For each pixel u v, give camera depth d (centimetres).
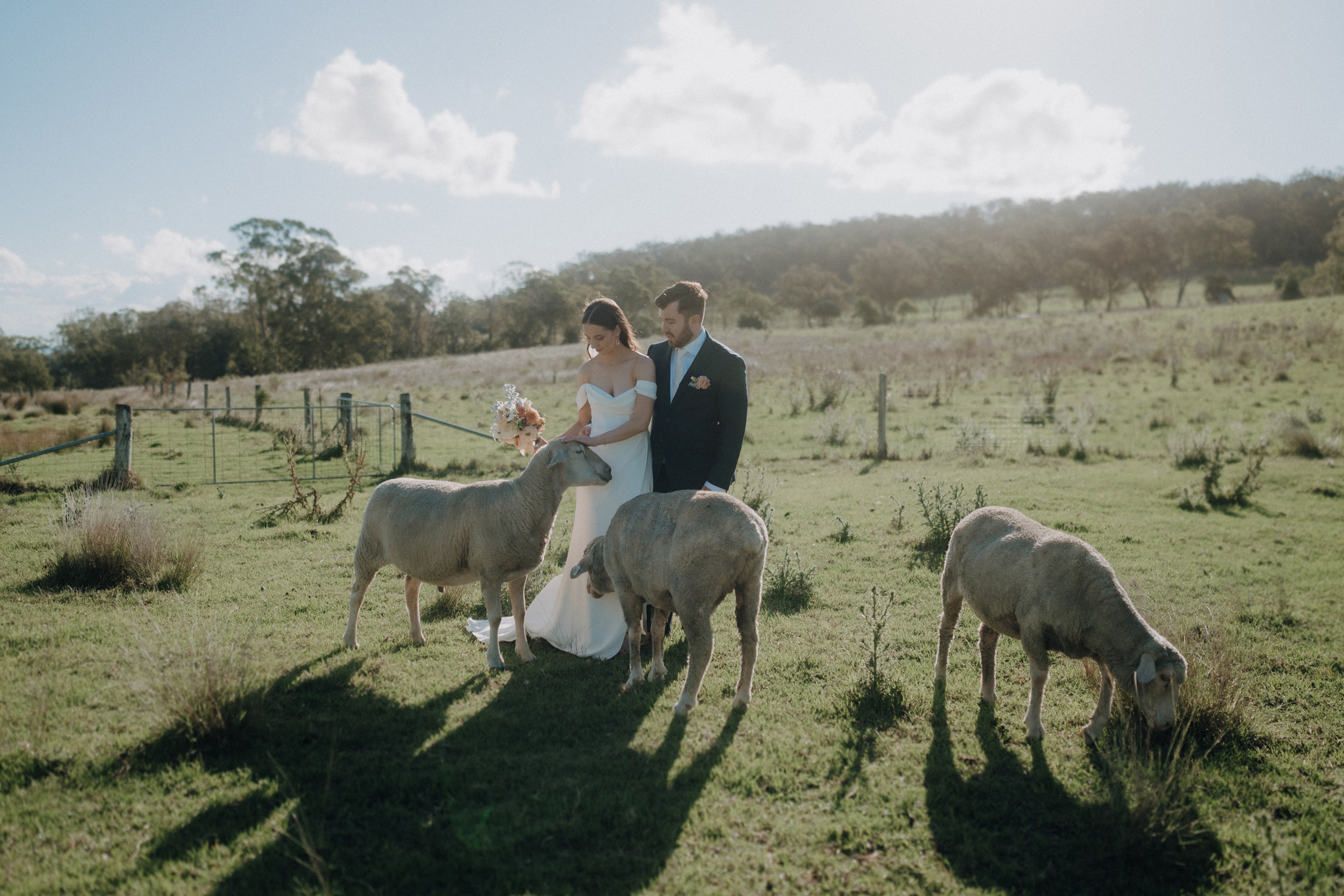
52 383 6919
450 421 1928
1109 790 331
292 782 338
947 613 454
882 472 1184
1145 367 2516
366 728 390
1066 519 861
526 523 454
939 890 281
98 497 707
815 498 1009
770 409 1977
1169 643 351
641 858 293
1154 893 284
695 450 485
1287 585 652
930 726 410
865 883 284
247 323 7681
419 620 530
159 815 309
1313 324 2941
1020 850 308
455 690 440
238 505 984
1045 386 1986
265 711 400
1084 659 387
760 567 405
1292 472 1109
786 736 392
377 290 8650
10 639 495
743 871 288
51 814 305
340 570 697
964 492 998
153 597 604
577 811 323
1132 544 775
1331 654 509
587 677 465
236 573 684
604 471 454
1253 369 2281
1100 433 1481
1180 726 391
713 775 353
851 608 609
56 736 367
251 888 269
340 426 1465
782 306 10106
